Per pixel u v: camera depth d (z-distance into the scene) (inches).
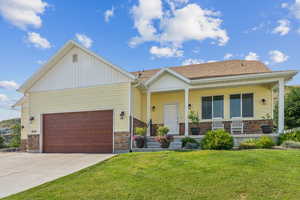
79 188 255.9
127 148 517.7
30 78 603.8
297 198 201.3
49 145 586.2
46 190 255.9
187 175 271.0
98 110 555.2
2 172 360.8
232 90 607.2
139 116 608.1
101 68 566.9
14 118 1195.9
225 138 441.4
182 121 629.6
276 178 245.1
